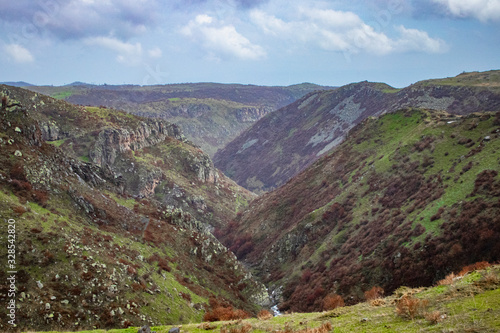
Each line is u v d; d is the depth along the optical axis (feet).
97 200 217.36
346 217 294.46
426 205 231.50
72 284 129.18
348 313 74.95
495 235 167.12
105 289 135.23
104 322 123.54
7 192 156.46
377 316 66.44
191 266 221.05
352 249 252.01
